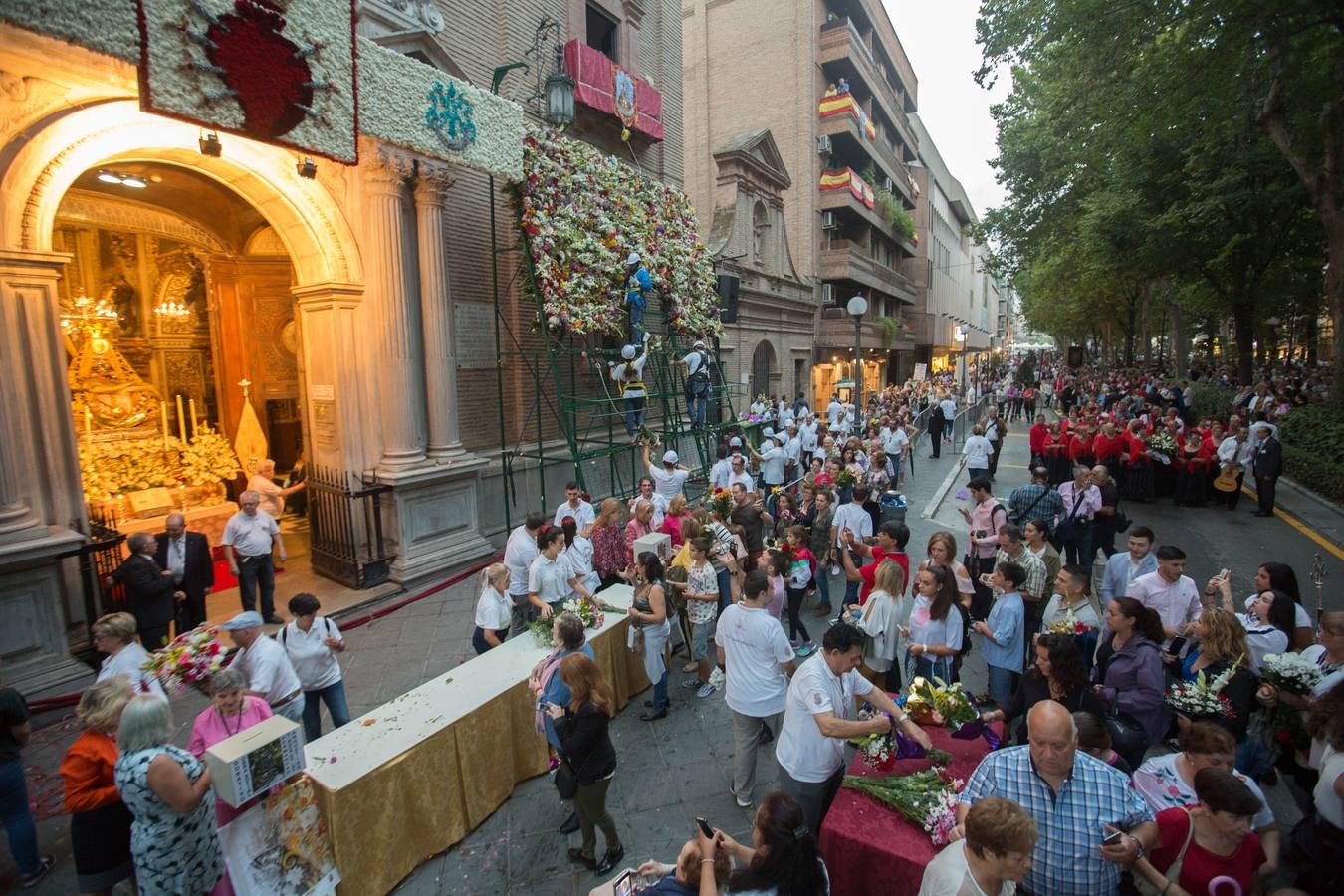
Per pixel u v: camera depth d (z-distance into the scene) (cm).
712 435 1747
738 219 2145
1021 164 2445
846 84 2934
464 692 528
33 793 531
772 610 672
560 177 1111
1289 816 467
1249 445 1315
